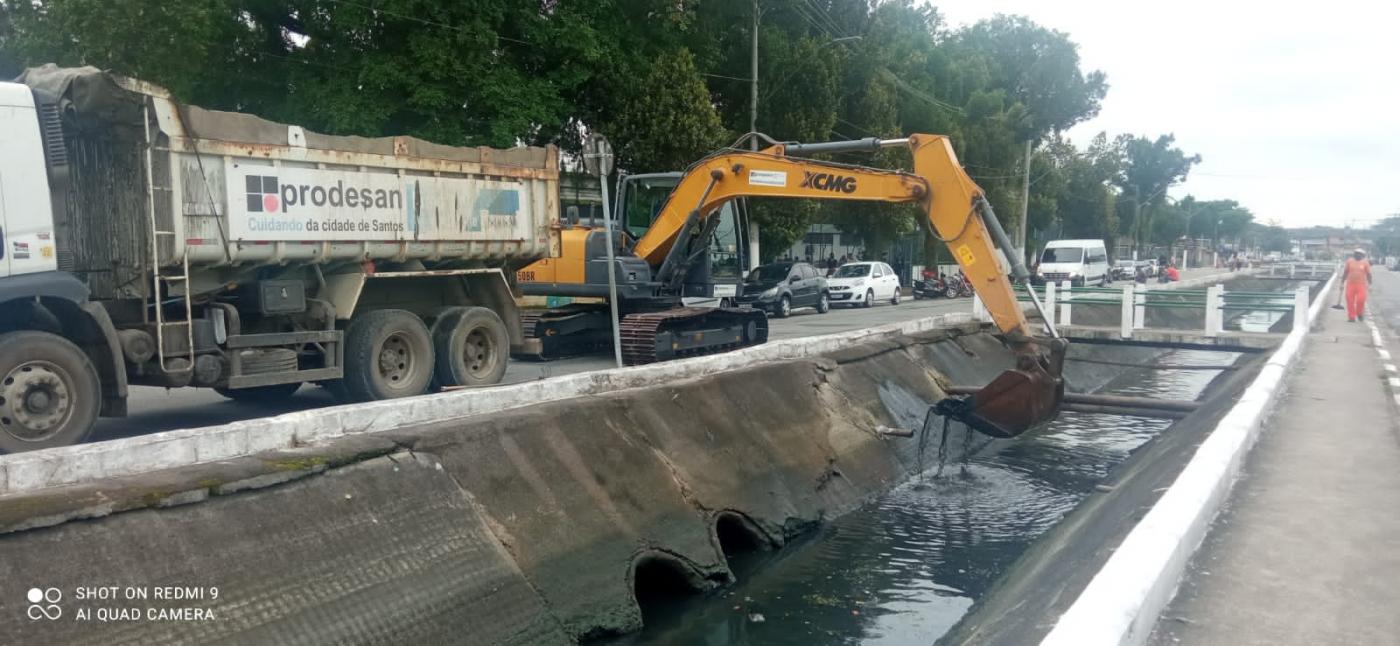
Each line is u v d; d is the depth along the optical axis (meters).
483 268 11.25
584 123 24.70
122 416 7.54
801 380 11.79
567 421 7.89
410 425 6.98
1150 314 25.61
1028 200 51.81
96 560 4.62
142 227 7.73
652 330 13.38
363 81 19.47
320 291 9.62
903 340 15.80
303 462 5.77
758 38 28.95
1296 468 7.01
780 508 9.49
